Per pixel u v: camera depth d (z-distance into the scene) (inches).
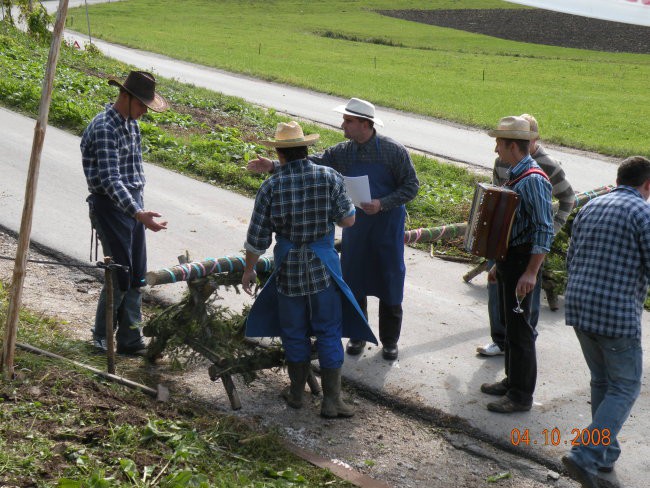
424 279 326.3
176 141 536.4
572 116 998.4
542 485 189.5
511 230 207.3
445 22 2775.6
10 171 440.8
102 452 172.7
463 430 212.1
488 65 1699.1
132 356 236.4
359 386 232.2
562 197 244.1
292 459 188.9
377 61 1664.6
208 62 1322.6
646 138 844.6
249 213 407.2
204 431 192.2
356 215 240.8
